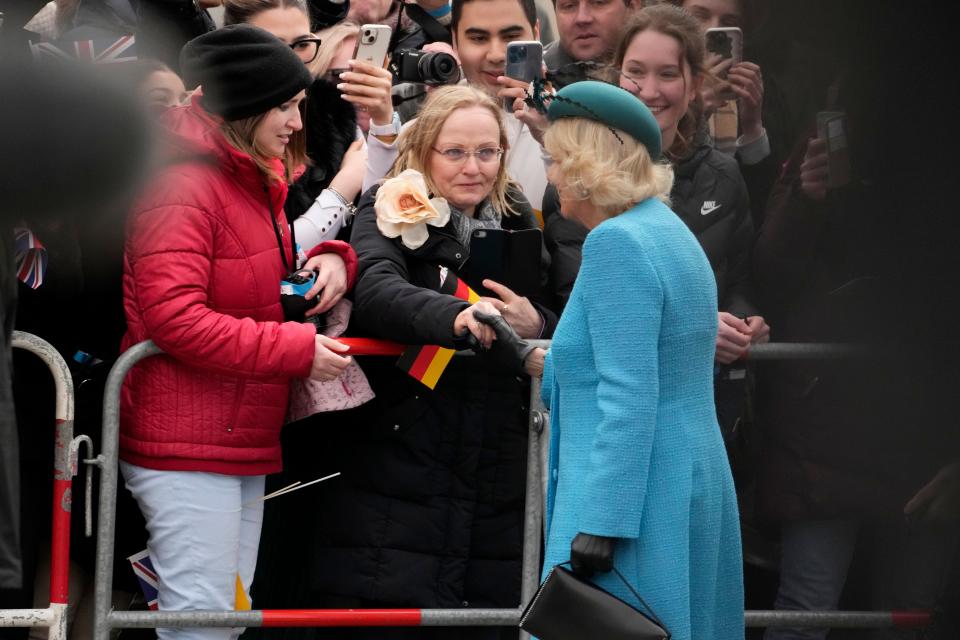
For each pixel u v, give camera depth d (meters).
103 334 13.64
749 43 15.67
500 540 13.96
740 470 16.12
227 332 12.32
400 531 13.67
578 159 11.53
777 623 14.16
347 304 13.86
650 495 11.23
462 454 13.74
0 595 13.10
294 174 14.40
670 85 15.23
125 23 13.86
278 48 12.50
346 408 13.41
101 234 12.84
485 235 13.84
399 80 16.33
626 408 10.95
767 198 16.19
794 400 15.23
